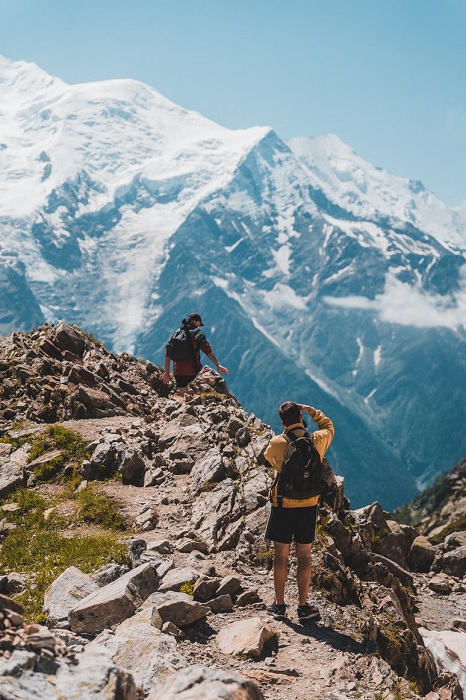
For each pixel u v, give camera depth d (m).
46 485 16.47
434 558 22.12
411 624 14.65
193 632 9.64
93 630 9.47
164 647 8.19
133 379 24.56
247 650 9.12
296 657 9.24
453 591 20.38
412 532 22.84
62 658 6.10
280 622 10.20
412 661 11.30
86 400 20.88
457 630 17.59
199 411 19.58
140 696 6.41
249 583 11.52
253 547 12.92
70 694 5.64
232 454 16.58
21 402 21.14
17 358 23.45
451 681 11.63
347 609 11.24
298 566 10.30
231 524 13.62
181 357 21.34
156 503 14.88
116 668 6.02
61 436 18.14
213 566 11.87
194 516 14.12
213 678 6.17
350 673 8.93
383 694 8.62
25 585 11.57
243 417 19.69
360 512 20.19
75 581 10.65
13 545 13.49
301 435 10.27
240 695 5.93
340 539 14.73
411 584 18.83
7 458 17.33
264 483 14.83
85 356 25.08
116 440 17.44
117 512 14.44
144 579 10.39
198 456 16.67
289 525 10.20
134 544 12.25
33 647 6.12
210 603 10.34
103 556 12.23
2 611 6.53
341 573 12.47
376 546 19.84
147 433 18.23
